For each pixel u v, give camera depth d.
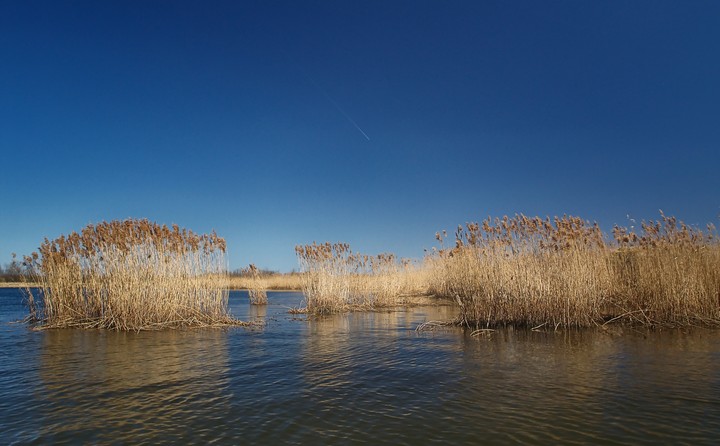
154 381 10.48
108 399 9.16
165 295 19.84
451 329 17.72
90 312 20.41
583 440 6.86
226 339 16.23
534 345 13.93
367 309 26.30
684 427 7.30
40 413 8.38
